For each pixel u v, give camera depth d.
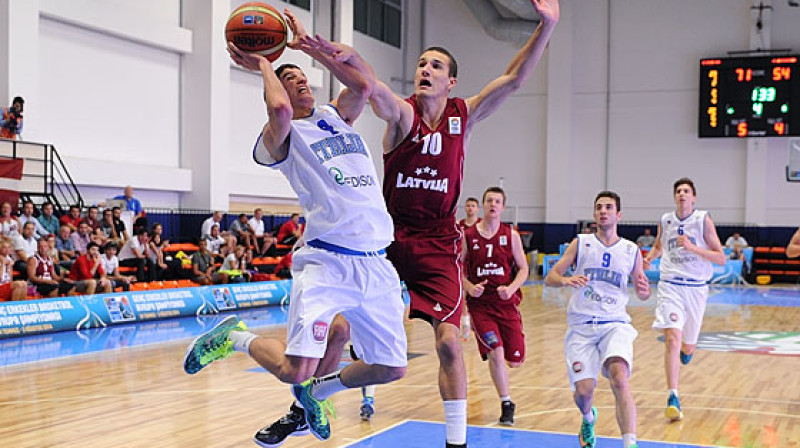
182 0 17.08
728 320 13.16
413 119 3.95
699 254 6.18
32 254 11.80
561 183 24.80
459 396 3.92
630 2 24.33
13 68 12.90
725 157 23.53
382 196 3.78
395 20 24.36
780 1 22.89
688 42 23.81
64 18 14.11
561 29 24.77
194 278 14.45
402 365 3.84
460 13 25.73
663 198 24.14
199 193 17.08
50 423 5.66
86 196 14.98
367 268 3.66
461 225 7.08
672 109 24.00
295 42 3.61
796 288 20.94
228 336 3.86
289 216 19.61
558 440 5.36
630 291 19.52
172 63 16.86
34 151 12.76
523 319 13.19
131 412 6.04
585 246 4.99
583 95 24.83
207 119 16.95
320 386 3.99
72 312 11.14
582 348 4.89
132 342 9.99
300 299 3.56
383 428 5.64
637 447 4.69
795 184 22.88
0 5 12.83
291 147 3.60
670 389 6.02
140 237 13.66
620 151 24.53
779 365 8.70
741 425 5.82
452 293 4.02
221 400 6.52
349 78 3.67
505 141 25.59
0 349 9.29
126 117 15.79
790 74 21.34
